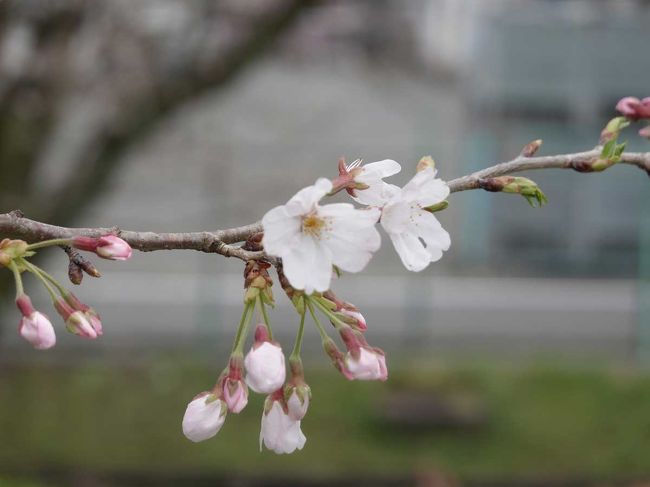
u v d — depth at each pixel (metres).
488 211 13.33
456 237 13.39
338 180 1.97
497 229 13.34
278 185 12.30
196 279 12.67
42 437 8.60
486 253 13.34
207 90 7.17
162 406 9.21
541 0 16.05
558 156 2.29
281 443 1.87
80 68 7.23
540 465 8.45
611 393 9.47
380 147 12.94
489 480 8.22
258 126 17.14
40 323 1.86
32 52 6.77
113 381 9.56
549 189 13.15
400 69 22.28
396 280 12.98
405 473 8.23
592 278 13.12
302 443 1.88
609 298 12.89
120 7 7.35
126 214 12.15
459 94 17.97
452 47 21.80
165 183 12.23
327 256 1.74
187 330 11.36
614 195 13.07
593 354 11.00
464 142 13.05
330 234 1.75
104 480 8.18
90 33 7.27
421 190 1.97
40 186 7.69
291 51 19.86
